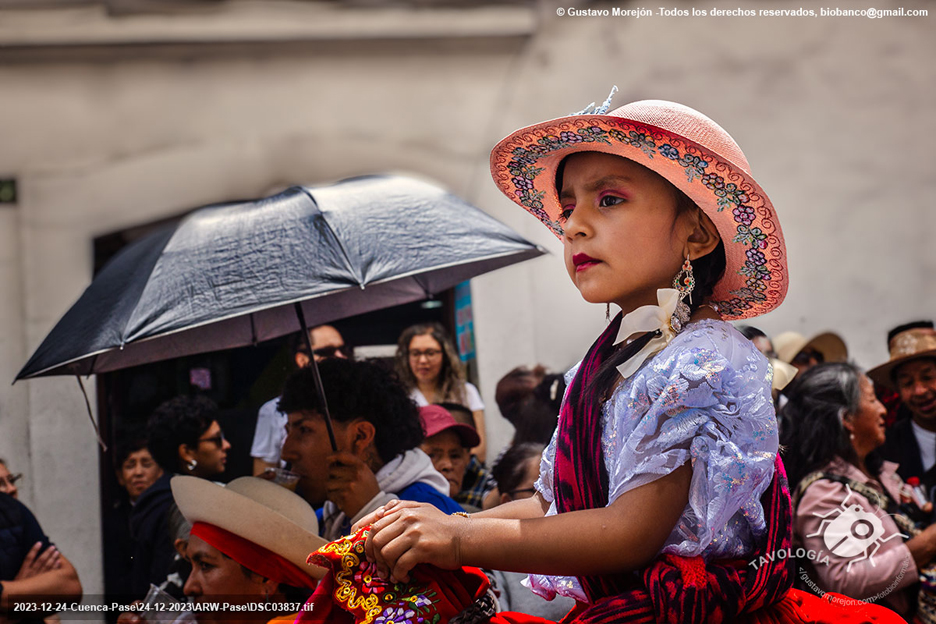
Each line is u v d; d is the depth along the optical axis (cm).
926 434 353
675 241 143
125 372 421
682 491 130
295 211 270
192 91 515
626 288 143
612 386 142
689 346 134
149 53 512
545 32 528
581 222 143
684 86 532
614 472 136
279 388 351
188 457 302
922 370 354
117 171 509
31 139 504
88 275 505
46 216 503
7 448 451
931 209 534
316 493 245
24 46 497
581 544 127
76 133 507
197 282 252
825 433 291
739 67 535
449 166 523
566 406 151
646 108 144
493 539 129
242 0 504
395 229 266
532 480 294
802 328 525
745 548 139
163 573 281
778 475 146
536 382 392
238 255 257
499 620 147
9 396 459
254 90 518
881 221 533
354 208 271
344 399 237
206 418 306
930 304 527
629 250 141
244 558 197
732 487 127
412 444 242
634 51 532
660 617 129
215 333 302
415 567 136
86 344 249
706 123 144
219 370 369
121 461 378
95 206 507
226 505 195
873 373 370
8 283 498
